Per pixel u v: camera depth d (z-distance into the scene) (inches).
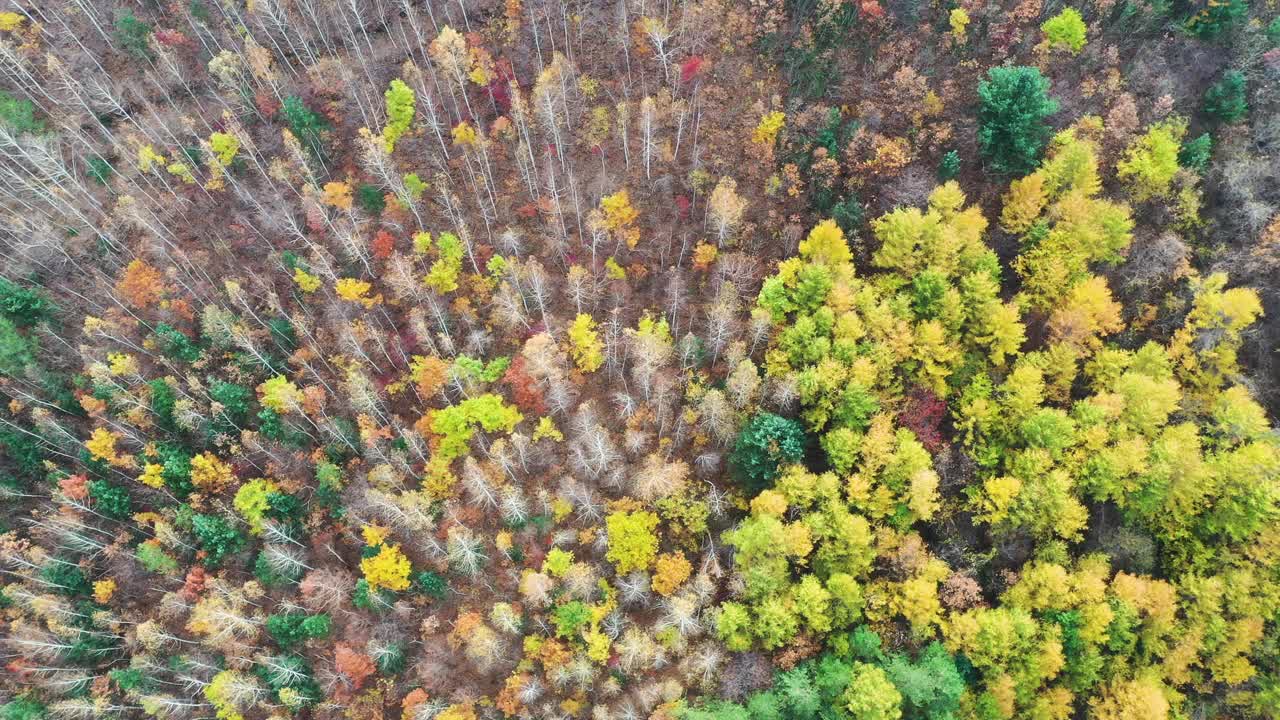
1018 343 2682.1
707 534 2659.9
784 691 2299.5
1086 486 2586.1
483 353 3006.9
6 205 3110.2
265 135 3270.2
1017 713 2386.8
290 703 2460.6
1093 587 2378.2
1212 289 2650.1
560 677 2448.3
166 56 3230.8
